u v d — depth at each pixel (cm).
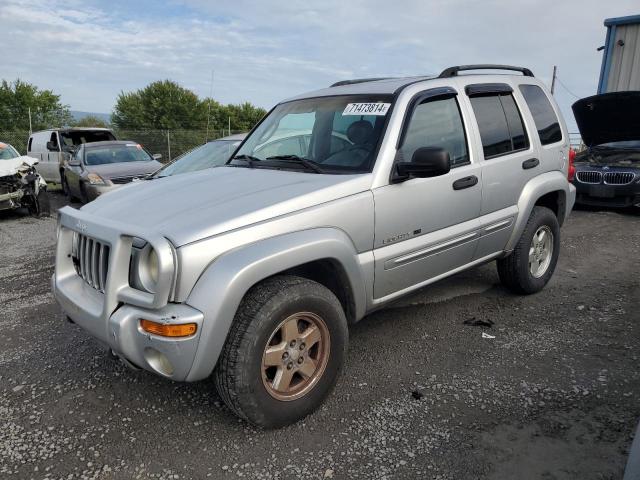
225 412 303
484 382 328
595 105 898
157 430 287
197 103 4912
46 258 702
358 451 263
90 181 1106
